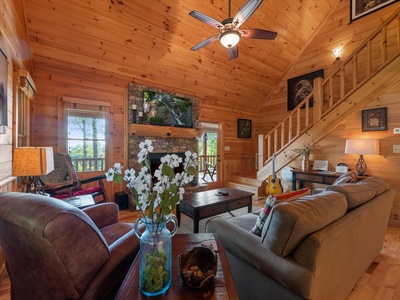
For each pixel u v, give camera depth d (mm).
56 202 948
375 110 3271
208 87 4977
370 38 3355
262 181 4730
